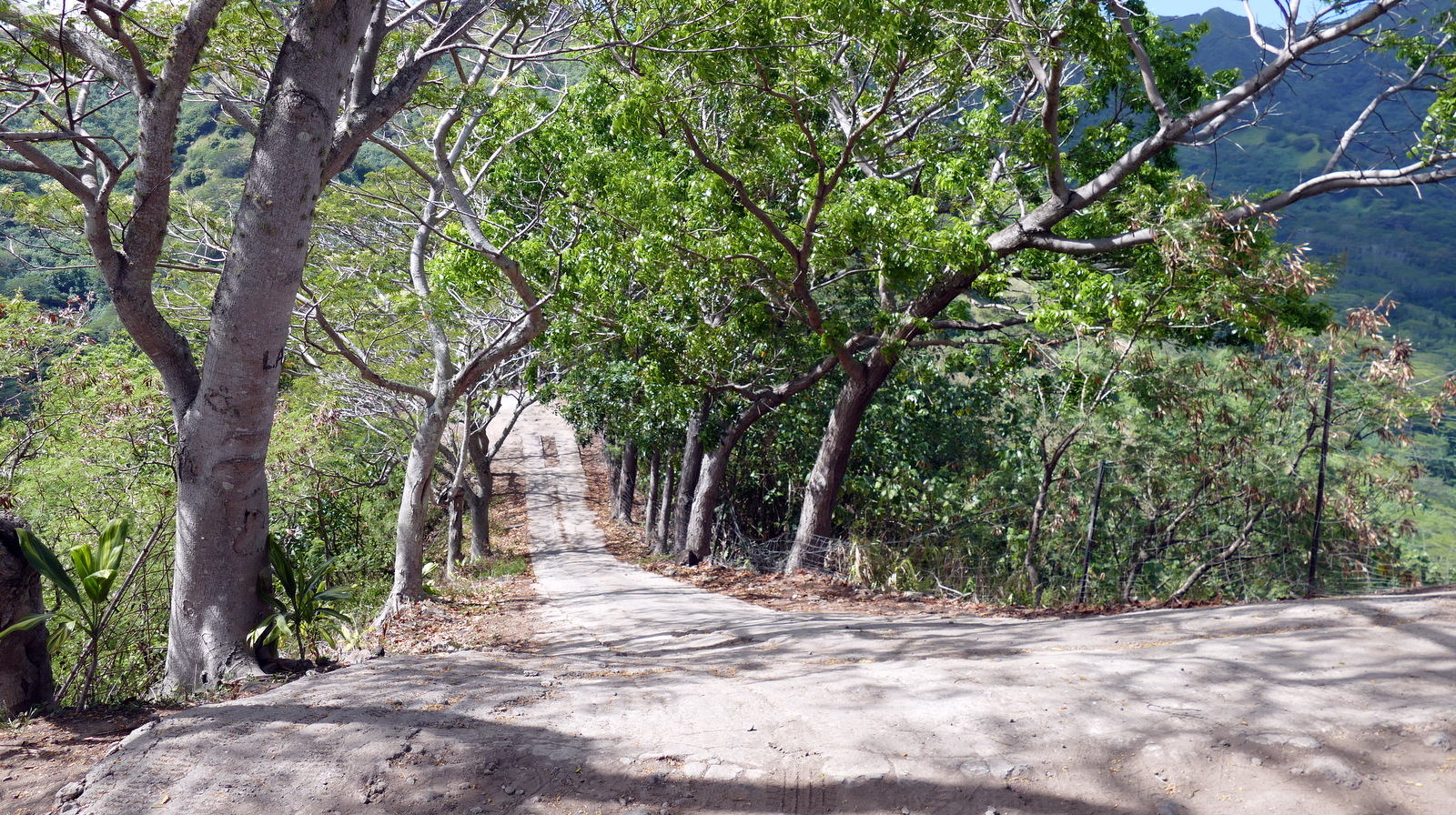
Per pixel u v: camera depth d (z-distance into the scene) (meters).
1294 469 15.37
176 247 13.02
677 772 3.83
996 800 3.46
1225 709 4.06
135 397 14.50
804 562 15.59
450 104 10.13
